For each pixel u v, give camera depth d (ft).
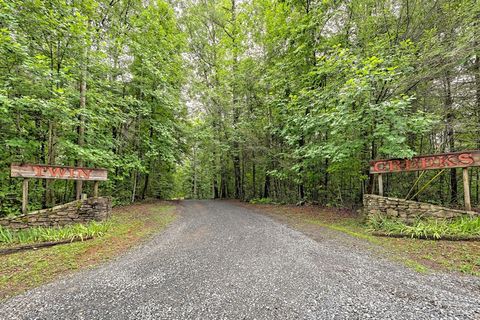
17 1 18.26
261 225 21.85
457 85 22.02
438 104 23.44
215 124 52.95
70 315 7.41
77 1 23.70
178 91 43.60
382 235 16.39
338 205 29.78
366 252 13.26
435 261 11.26
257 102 43.24
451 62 18.69
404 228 16.22
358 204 29.76
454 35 19.72
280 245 15.12
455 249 12.35
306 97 28.32
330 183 32.42
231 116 49.44
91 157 23.06
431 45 20.29
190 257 13.01
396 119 17.81
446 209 16.11
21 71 19.38
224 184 62.59
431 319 6.82
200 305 7.96
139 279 10.19
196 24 53.26
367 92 20.24
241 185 54.39
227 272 10.80
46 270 11.10
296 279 9.93
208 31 57.31
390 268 10.84
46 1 20.15
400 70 20.56
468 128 21.12
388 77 18.84
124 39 31.30
